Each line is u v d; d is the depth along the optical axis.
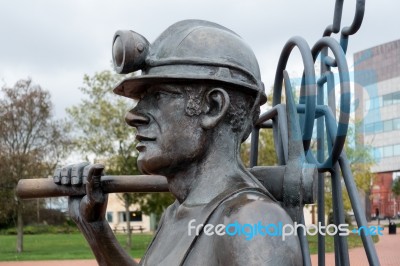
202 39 1.93
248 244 1.63
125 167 23.53
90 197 2.27
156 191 2.32
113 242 2.40
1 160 24.73
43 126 25.47
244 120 1.97
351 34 2.41
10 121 24.98
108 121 23.39
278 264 1.61
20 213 25.48
